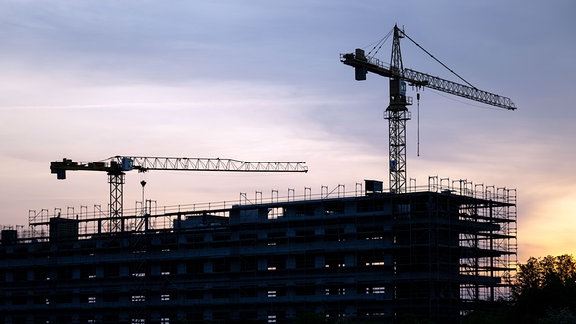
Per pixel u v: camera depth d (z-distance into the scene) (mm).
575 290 192875
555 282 193125
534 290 192375
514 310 192250
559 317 176250
